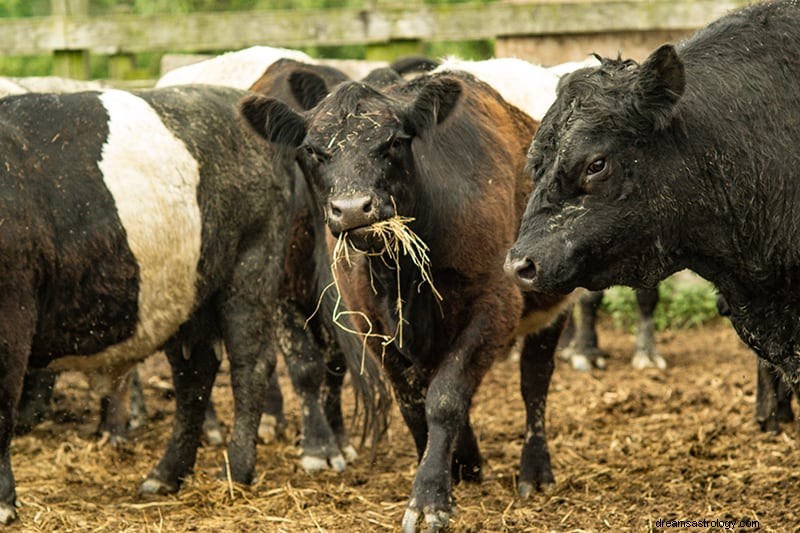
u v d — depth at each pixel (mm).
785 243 6895
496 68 10039
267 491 9312
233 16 16438
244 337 9445
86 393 12812
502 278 8312
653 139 6730
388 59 16516
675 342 16125
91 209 8453
